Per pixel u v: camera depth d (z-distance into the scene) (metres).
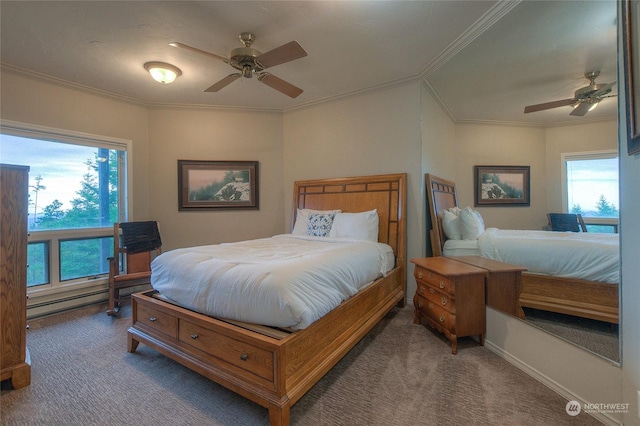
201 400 1.66
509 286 2.07
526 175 2.14
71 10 2.09
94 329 2.65
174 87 3.42
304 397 1.66
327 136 3.89
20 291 1.80
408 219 3.28
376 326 2.62
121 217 3.70
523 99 2.21
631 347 1.33
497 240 2.26
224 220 4.12
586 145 1.69
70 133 3.24
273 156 4.26
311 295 1.62
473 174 2.72
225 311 1.67
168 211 3.96
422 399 1.63
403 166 3.32
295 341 1.50
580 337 1.57
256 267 1.73
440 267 2.38
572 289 1.67
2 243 1.73
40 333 2.56
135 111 3.79
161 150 3.94
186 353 1.82
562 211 1.82
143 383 1.82
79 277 3.33
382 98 3.45
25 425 1.46
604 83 1.55
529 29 2.11
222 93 3.62
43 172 3.10
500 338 2.11
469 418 1.48
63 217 3.24
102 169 3.55
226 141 4.12
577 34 1.74
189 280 1.88
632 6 1.27
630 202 1.34
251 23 2.26
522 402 1.60
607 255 1.49
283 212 4.29
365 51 2.67
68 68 2.92
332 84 3.38
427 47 2.60
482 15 2.16
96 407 1.60
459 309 2.15
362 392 1.70
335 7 2.09
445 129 3.17
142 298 2.14
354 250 2.40
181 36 2.43
